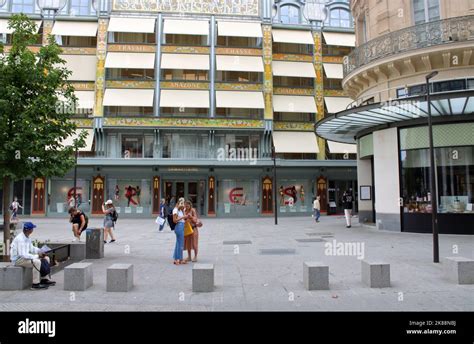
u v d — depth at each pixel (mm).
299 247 13258
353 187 35500
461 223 15680
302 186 34156
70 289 7688
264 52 33531
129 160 30531
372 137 19109
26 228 8062
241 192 33031
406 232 16688
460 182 15906
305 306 6586
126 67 31250
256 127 32688
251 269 9562
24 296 7312
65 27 32062
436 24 16172
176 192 32438
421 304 6648
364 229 18922
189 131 32531
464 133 15859
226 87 32812
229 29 32719
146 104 31062
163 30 32125
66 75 11039
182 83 32375
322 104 34844
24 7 32812
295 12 35719
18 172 9977
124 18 32125
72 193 31859
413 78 17172
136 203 31859
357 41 22141
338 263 10180
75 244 11227
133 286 7988
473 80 15953
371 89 19125
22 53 9969
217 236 17031
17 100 9766
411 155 16969
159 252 12547
